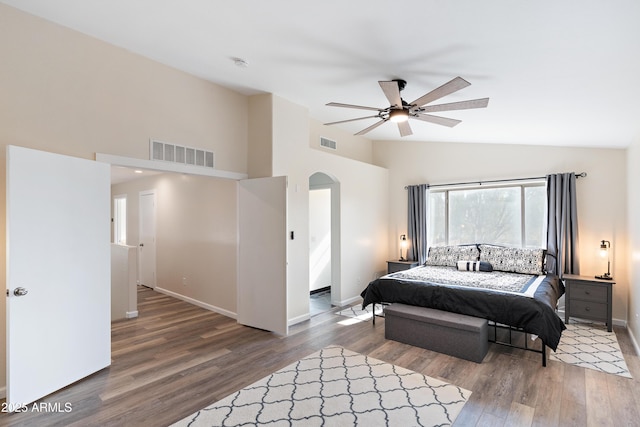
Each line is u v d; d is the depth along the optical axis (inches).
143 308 205.9
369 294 168.9
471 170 225.9
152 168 137.0
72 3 99.4
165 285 244.1
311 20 93.5
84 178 114.4
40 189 101.3
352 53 110.2
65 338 107.3
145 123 135.6
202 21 102.9
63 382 106.4
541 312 123.5
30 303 98.1
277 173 170.1
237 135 171.9
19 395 95.0
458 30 86.0
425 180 246.4
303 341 150.3
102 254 120.0
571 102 118.7
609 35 75.0
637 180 141.3
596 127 143.6
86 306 114.0
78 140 117.3
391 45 100.4
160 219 250.2
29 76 107.0
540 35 80.6
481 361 126.9
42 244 101.5
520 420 90.4
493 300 134.3
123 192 303.4
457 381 111.9
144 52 131.3
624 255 173.9
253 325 169.2
